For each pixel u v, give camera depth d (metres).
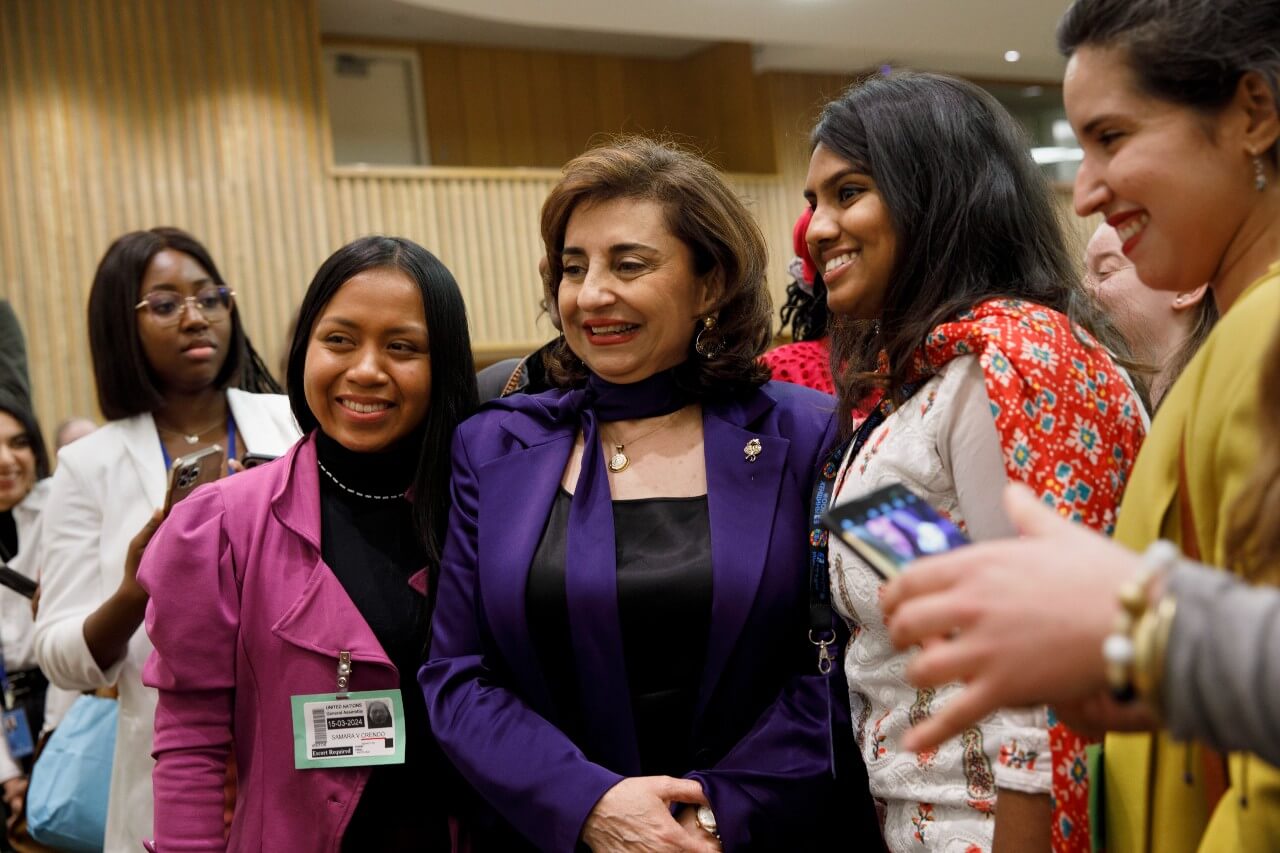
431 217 9.98
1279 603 0.63
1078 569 0.67
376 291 1.76
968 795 1.31
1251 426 0.84
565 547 1.63
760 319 1.76
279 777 1.67
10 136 8.34
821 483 1.59
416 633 1.73
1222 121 0.96
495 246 10.28
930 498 1.34
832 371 1.73
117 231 8.62
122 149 8.69
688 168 1.72
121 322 2.37
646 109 12.23
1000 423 1.23
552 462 1.71
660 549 1.62
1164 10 0.96
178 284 2.40
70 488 2.30
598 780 1.50
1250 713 0.61
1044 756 1.20
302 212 9.34
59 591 2.25
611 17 9.68
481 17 10.26
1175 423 0.96
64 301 8.38
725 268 1.72
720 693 1.60
